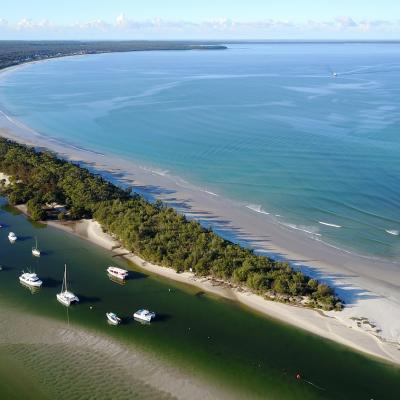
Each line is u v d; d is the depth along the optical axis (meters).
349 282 79.94
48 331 65.69
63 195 109.56
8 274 80.62
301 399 55.47
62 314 69.69
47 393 55.00
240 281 77.00
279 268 79.31
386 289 78.12
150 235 89.50
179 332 66.31
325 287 74.06
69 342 63.53
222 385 57.03
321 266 84.94
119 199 104.38
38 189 112.81
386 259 87.75
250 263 79.06
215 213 106.56
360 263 86.25
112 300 73.69
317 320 69.44
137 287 77.56
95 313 70.19
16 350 61.81
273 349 63.47
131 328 66.75
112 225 94.19
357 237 95.50
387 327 68.31
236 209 108.69
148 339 64.62
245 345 64.06
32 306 71.44
